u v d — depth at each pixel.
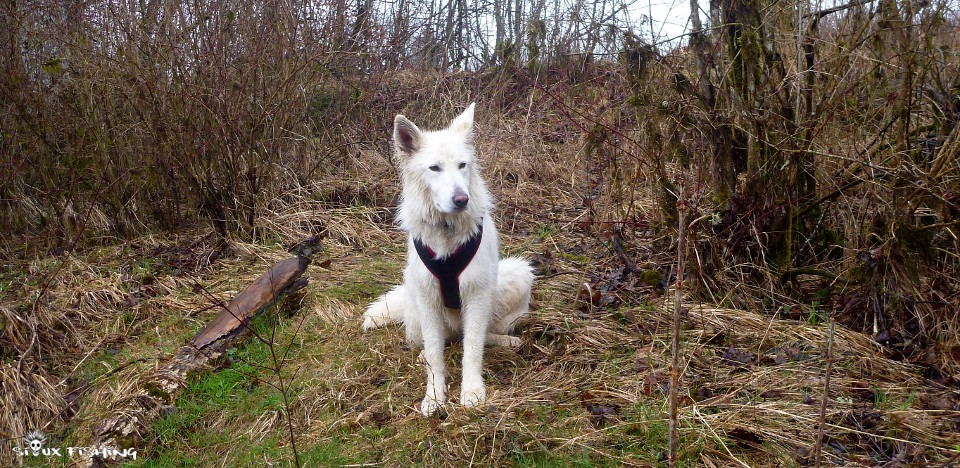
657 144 2.60
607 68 4.03
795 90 2.46
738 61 2.43
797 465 1.78
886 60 2.20
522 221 3.57
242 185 3.43
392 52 4.48
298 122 3.84
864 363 2.12
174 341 2.52
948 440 1.81
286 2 3.43
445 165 2.14
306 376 2.28
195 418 2.11
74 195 3.32
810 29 2.41
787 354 2.20
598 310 2.57
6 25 3.21
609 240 2.95
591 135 2.84
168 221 3.46
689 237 2.49
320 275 3.04
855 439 1.86
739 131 2.51
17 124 3.26
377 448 1.94
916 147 2.19
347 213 3.64
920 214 2.22
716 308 2.44
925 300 2.20
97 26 3.31
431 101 4.50
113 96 3.29
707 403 2.00
